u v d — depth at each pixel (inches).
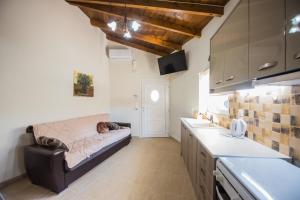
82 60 160.1
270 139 61.0
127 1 112.3
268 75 43.3
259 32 47.3
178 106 200.5
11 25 97.7
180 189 94.9
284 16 37.1
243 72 57.0
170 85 225.1
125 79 223.3
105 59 205.8
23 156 103.9
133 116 225.3
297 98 49.6
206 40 133.1
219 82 82.7
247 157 51.2
